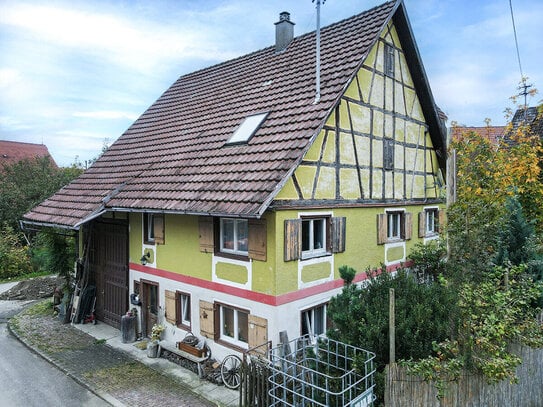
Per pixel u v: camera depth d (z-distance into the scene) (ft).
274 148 27.30
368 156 33.27
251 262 26.40
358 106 32.07
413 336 19.77
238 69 45.21
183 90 49.90
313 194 27.63
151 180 33.96
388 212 36.37
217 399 25.22
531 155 33.42
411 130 39.32
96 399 25.64
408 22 35.60
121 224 38.11
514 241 27.48
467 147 31.40
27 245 67.82
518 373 21.94
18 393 26.48
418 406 18.74
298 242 26.27
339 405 19.89
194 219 30.48
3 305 47.62
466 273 21.84
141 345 33.65
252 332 26.32
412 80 39.11
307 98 30.50
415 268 38.09
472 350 19.74
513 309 21.98
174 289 32.48
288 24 41.57
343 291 22.74
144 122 47.91
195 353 29.25
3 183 74.95
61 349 33.50
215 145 32.99
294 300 26.25
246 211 22.98
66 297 43.62
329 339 21.21
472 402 19.86
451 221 23.21
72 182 44.75
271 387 21.71
